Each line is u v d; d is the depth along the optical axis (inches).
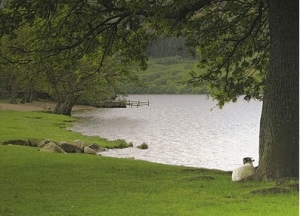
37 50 756.0
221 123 2997.0
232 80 858.1
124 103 4458.7
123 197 529.0
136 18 725.9
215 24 812.6
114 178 669.3
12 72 3147.1
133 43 772.0
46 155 957.8
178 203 488.7
